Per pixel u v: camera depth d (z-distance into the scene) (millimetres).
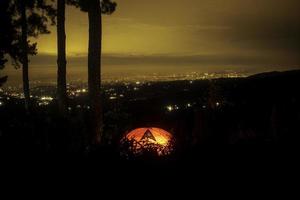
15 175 5363
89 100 12508
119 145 5840
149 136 8328
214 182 5578
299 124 8539
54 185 5277
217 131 8031
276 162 6203
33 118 7281
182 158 5711
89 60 12820
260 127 9031
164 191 5340
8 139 5965
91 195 5230
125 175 5383
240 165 5969
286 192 5590
